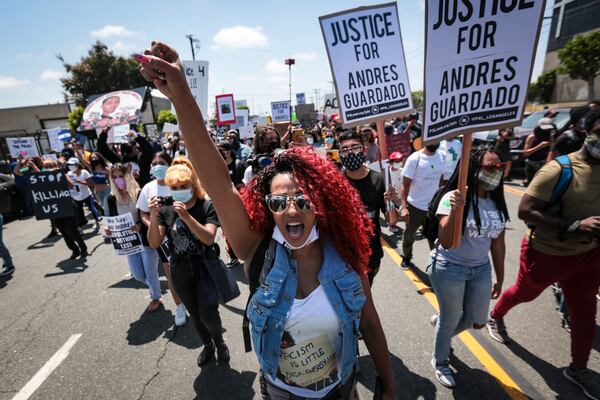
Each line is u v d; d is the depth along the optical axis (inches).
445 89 69.2
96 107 230.1
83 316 147.7
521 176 362.3
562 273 86.4
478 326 91.0
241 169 194.9
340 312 49.5
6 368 116.3
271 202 48.3
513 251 181.8
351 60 110.6
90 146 920.9
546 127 273.0
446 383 92.5
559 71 898.7
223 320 135.3
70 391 103.1
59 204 216.7
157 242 103.3
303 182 49.0
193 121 42.8
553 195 81.3
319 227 52.1
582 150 79.3
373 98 112.3
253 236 53.6
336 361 53.1
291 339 50.6
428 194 154.1
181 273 99.6
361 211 56.7
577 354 88.4
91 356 119.1
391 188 114.0
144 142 232.4
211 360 111.7
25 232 324.8
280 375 54.2
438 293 89.8
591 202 78.6
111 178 137.3
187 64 202.8
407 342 112.0
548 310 123.6
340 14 108.6
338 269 51.2
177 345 122.0
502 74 67.2
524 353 103.1
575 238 80.5
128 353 119.3
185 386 101.6
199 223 95.3
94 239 270.7
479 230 81.7
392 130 344.8
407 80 113.0
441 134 70.6
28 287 186.1
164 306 151.3
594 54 810.2
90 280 188.1
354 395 57.0
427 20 67.0
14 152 391.2
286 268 49.9
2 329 142.4
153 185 122.8
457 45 67.5
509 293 101.7
